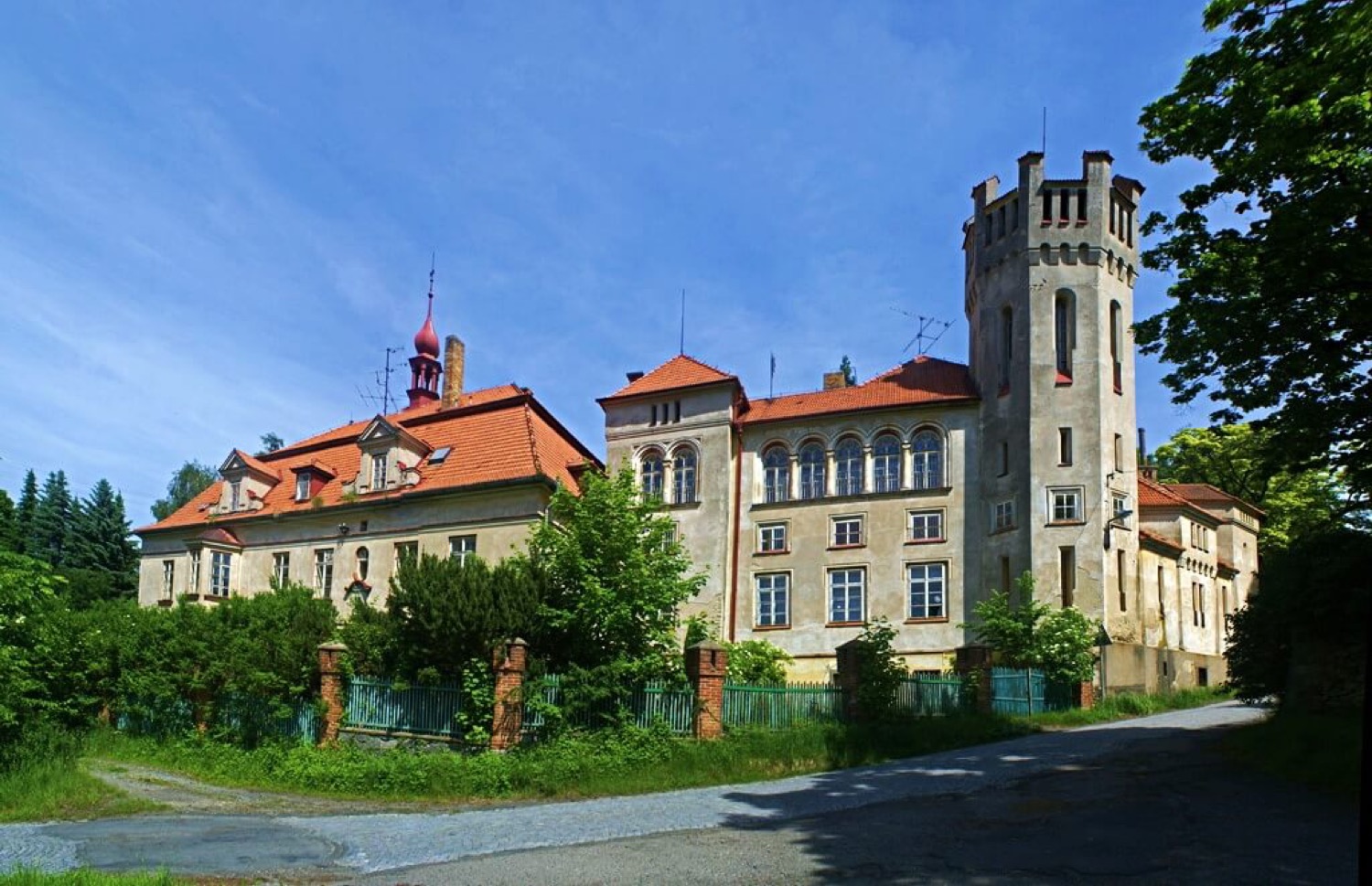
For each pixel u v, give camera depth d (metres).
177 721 33.12
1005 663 35.31
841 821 17.03
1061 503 41.31
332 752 27.77
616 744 24.55
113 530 80.31
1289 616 24.52
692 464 48.06
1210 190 20.22
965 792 19.41
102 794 23.89
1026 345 43.09
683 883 13.35
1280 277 18.86
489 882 13.85
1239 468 61.31
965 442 44.50
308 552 48.59
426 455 47.66
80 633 35.62
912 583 43.94
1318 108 17.33
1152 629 44.16
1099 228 43.62
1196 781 19.25
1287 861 13.29
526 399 47.69
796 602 45.53
